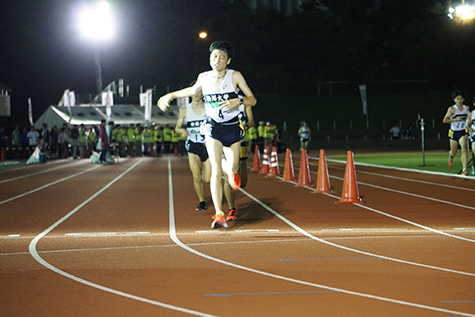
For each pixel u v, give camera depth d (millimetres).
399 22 89312
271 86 75250
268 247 8219
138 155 43531
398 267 6887
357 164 28641
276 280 6309
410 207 12469
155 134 43781
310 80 77188
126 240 8875
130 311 5227
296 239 8852
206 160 12117
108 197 15094
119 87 57656
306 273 6625
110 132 34594
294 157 39156
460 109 18797
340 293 5758
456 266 6926
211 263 7195
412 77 80938
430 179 19172
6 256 7684
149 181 20125
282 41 81750
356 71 81875
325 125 67125
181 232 9594
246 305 5379
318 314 5090
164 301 5531
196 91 9805
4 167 29922
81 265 7121
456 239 8766
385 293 5746
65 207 13078
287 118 68438
